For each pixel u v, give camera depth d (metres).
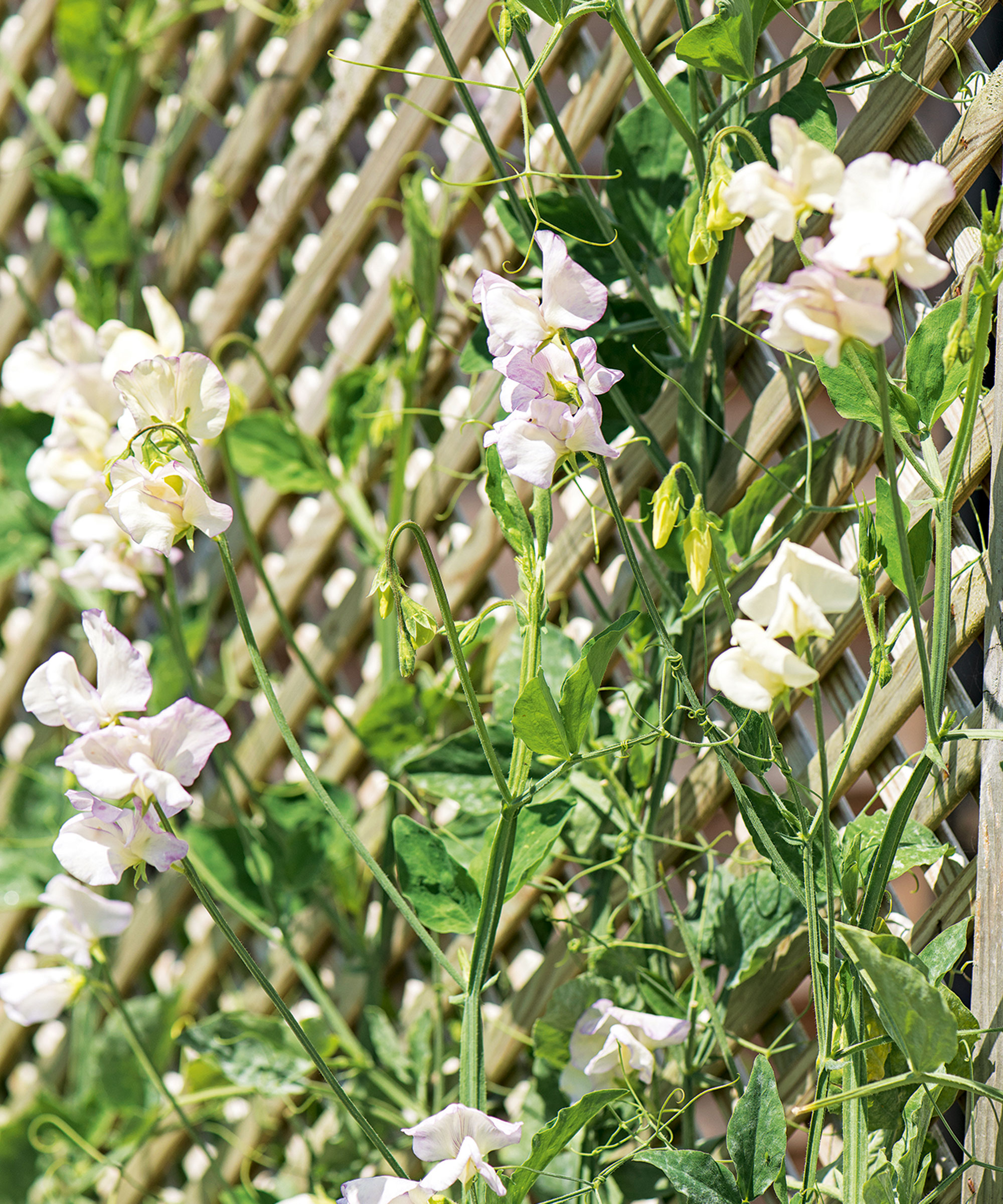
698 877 1.82
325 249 1.99
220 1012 1.91
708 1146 1.81
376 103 1.98
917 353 1.70
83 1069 2.16
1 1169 2.06
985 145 1.74
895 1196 1.69
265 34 2.11
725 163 1.67
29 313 2.43
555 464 1.68
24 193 2.57
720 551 1.77
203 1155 2.18
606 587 1.88
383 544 1.95
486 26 1.91
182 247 2.21
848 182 1.62
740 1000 1.81
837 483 1.78
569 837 1.84
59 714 1.69
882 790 1.78
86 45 2.18
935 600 1.69
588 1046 1.78
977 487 1.75
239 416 1.90
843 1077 1.70
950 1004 1.70
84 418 1.83
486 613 1.69
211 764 2.16
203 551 2.21
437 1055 1.87
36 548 2.28
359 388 1.94
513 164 1.90
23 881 2.21
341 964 1.97
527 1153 1.83
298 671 2.04
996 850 1.71
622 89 1.86
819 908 1.71
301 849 1.94
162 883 2.22
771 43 1.82
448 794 1.81
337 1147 1.91
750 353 1.83
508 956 1.92
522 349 1.68
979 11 1.74
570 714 1.69
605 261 1.82
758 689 1.64
